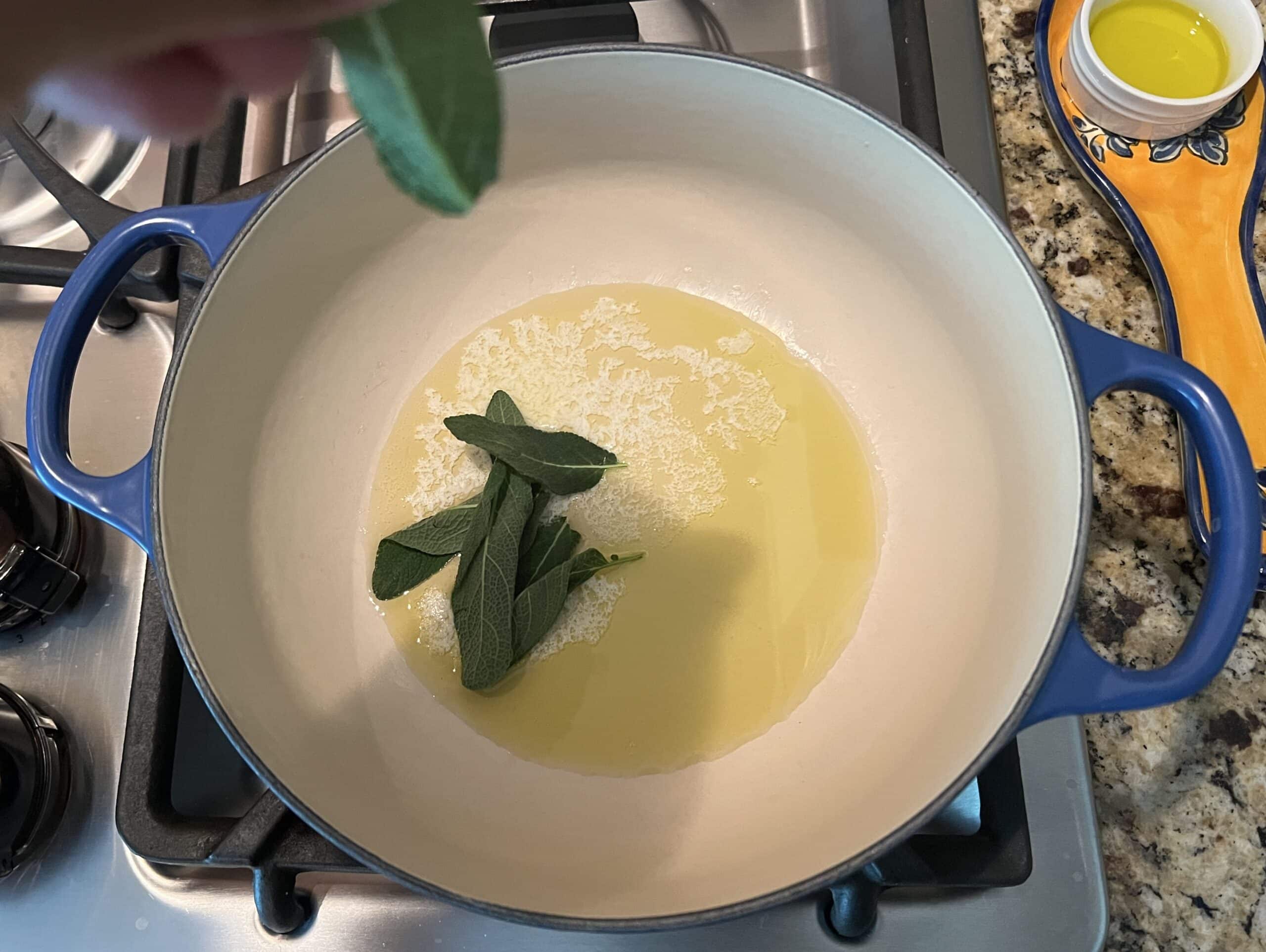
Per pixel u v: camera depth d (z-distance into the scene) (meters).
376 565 0.31
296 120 0.36
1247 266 0.33
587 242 0.35
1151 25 0.36
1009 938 0.27
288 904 0.27
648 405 0.35
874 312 0.33
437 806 0.28
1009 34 0.37
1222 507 0.24
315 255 0.30
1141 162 0.35
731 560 0.33
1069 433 0.25
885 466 0.33
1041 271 0.34
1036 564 0.26
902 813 0.24
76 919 0.28
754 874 0.25
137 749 0.27
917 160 0.28
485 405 0.35
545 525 0.32
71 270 0.30
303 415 0.32
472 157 0.14
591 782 0.30
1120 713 0.30
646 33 0.37
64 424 0.26
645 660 0.32
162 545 0.25
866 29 0.36
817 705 0.31
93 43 0.17
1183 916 0.28
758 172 0.32
